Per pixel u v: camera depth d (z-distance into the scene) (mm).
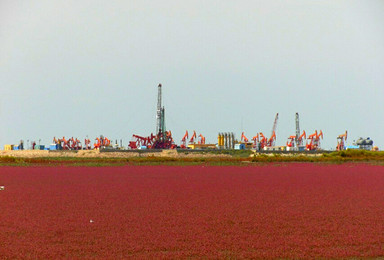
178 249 40594
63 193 80750
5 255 38562
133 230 47812
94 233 46469
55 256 38344
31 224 50906
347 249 40375
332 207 62781
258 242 42781
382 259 37875
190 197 74375
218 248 40844
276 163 194750
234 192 81812
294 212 58500
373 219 53562
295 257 38219
